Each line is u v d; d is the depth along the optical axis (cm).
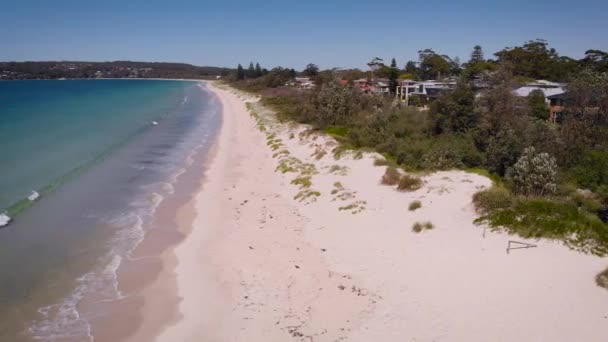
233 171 3459
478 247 1705
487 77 4003
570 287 1388
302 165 3294
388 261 1738
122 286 1694
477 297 1410
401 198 2333
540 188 2322
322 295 1573
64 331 1411
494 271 1533
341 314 1446
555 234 1662
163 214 2478
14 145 4159
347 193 2492
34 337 1377
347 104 4916
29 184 2945
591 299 1320
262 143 4612
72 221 2333
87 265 1853
